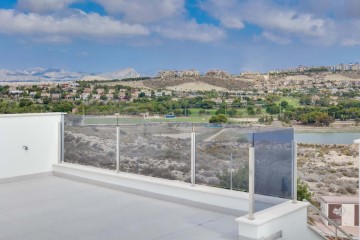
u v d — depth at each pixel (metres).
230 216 4.98
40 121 7.34
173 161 5.80
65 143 7.49
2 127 6.88
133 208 5.38
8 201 5.78
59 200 5.82
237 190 5.12
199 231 4.46
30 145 7.23
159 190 5.80
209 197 5.24
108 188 6.50
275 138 4.29
